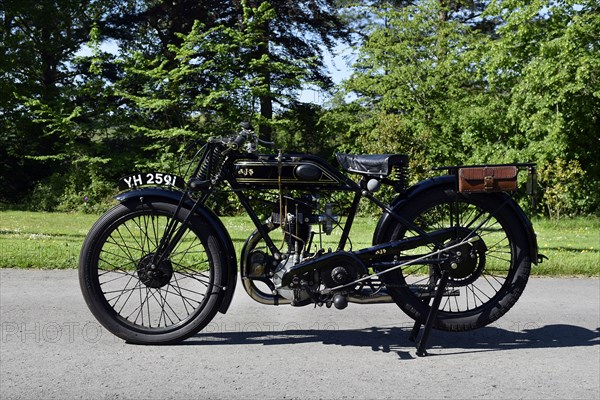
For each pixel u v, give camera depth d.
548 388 3.77
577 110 17.14
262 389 3.69
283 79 20.34
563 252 8.21
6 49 24.12
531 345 4.60
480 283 6.54
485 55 18.95
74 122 22.05
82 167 22.38
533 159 17.66
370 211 9.02
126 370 3.97
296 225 4.42
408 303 4.55
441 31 21.44
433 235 4.55
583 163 18.27
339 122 23.30
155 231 4.61
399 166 4.60
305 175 4.38
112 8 27.06
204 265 6.85
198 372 3.96
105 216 4.49
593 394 3.68
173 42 25.25
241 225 13.16
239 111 19.95
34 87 24.81
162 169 20.11
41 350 4.31
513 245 4.64
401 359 4.26
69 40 26.22
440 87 21.14
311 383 3.80
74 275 6.55
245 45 20.19
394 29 22.31
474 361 4.24
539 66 16.95
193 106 20.69
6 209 21.69
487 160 18.73
